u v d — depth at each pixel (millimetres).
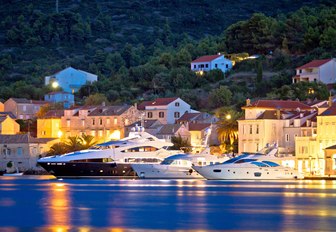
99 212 137125
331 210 139875
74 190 188000
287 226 117875
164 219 126875
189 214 134000
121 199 161625
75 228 116438
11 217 129625
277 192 180625
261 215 132375
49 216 130875
